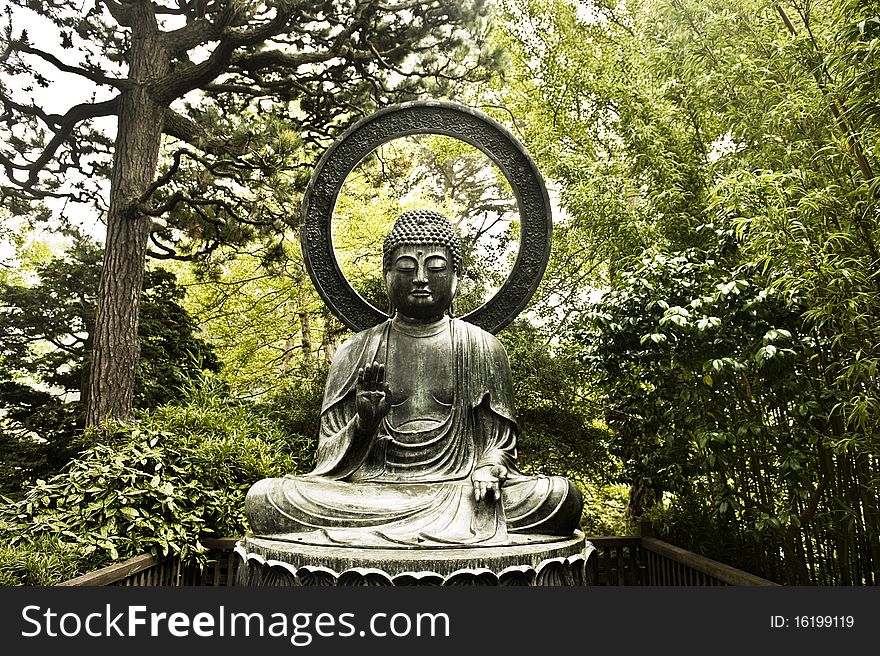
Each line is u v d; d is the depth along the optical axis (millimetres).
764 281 4000
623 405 5625
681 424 4445
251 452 6102
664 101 5133
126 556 4730
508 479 3789
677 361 4406
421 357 4070
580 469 7504
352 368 4129
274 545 3230
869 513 4145
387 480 3713
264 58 8734
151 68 8617
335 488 3604
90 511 4809
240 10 7777
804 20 3875
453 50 8961
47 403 9016
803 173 3678
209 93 9594
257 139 7840
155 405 8766
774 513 4289
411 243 4105
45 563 3949
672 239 5043
